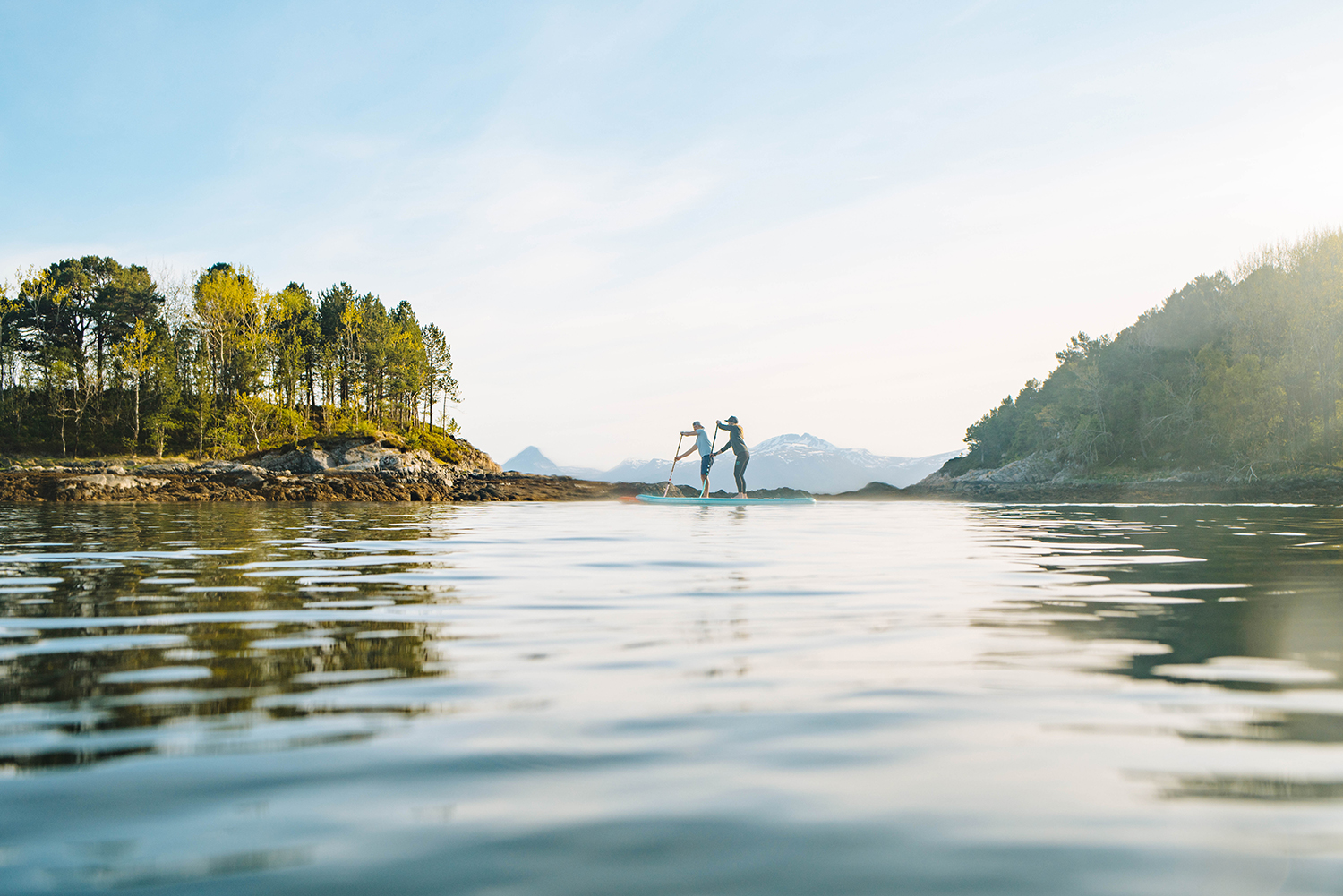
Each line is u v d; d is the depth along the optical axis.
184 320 66.50
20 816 1.89
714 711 2.80
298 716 2.73
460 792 2.06
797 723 2.66
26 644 3.92
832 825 1.85
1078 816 1.89
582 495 46.69
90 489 33.97
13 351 62.97
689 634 4.22
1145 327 81.81
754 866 1.64
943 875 1.61
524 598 5.54
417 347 78.00
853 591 5.88
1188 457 63.59
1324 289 54.25
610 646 3.90
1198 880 1.57
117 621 4.60
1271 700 2.91
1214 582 6.33
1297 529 13.70
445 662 3.56
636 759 2.31
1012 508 30.41
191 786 2.09
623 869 1.63
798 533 13.24
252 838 1.78
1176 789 2.06
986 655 3.70
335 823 1.87
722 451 27.34
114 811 1.92
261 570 7.37
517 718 2.72
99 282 69.56
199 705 2.86
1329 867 1.62
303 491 38.94
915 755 2.34
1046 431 85.25
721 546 10.30
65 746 2.41
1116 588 5.98
